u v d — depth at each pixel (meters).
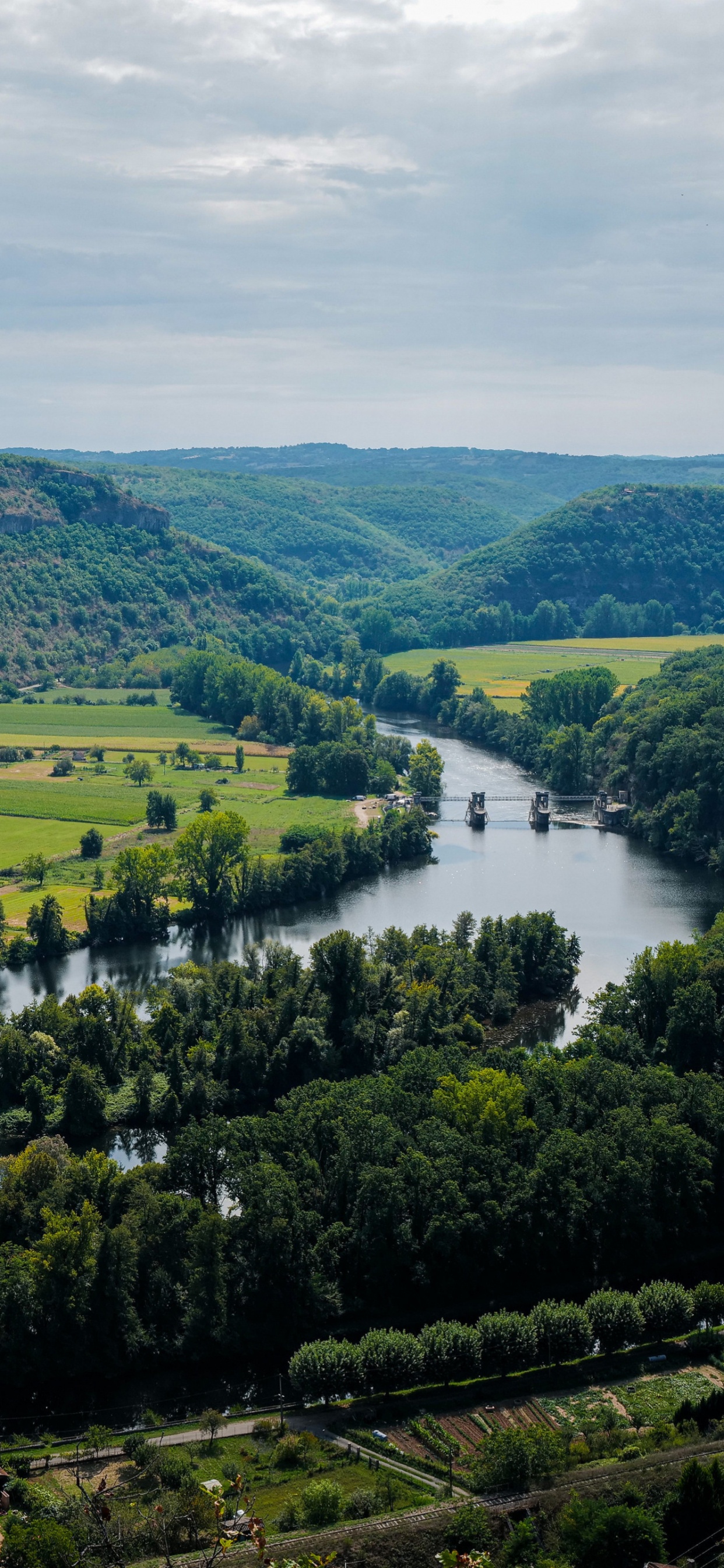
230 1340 131.25
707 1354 129.75
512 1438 107.38
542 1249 142.50
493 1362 128.75
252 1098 193.38
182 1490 106.38
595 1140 150.50
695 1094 162.62
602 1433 113.69
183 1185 152.38
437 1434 116.56
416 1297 139.62
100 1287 130.38
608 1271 146.12
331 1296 135.62
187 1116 185.12
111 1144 180.25
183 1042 198.88
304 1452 114.50
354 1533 98.50
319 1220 140.88
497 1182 144.38
